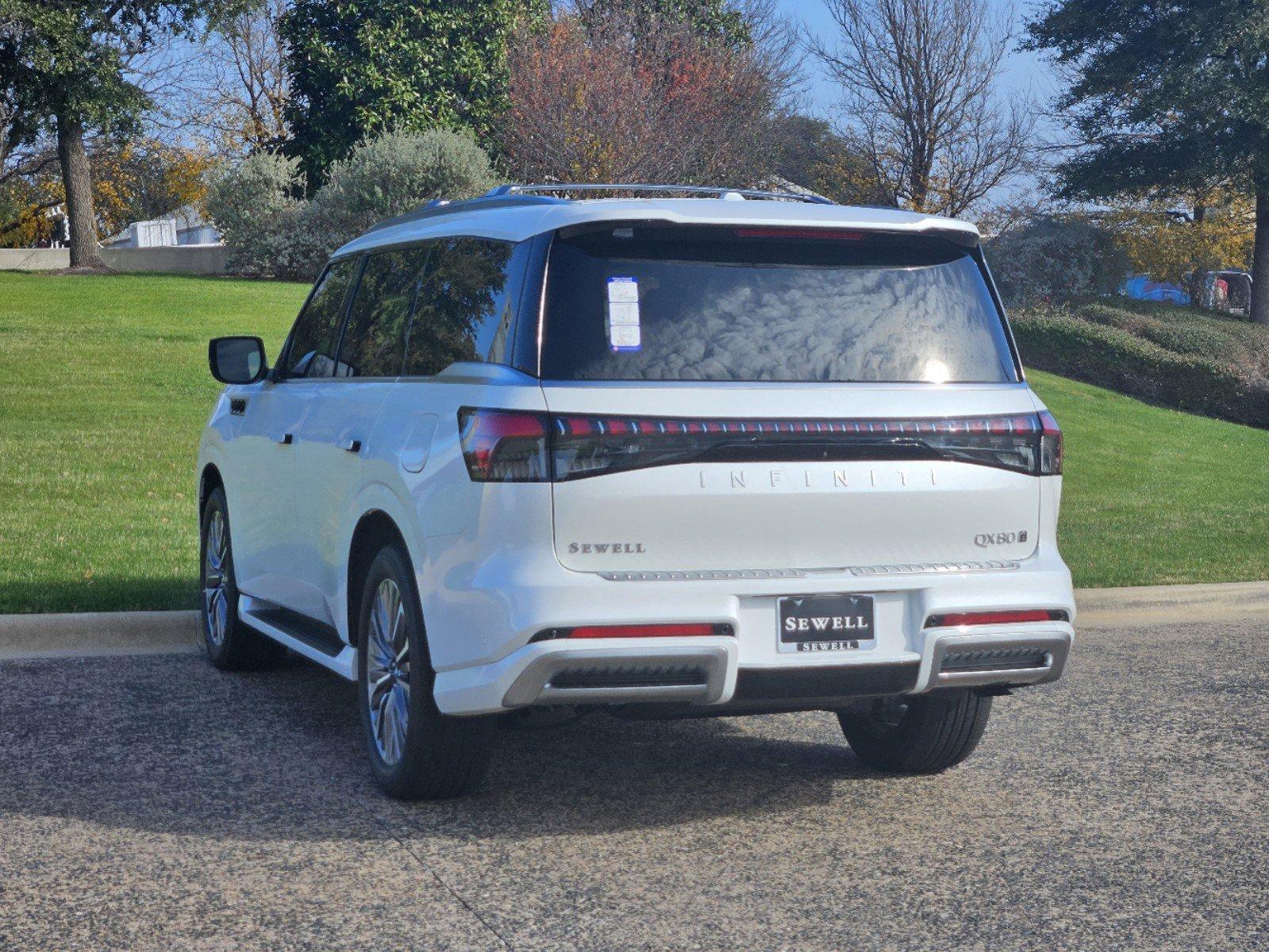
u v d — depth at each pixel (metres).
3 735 5.92
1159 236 35.22
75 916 3.98
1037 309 30.67
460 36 33.47
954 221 4.94
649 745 6.07
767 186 37.09
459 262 5.10
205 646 7.49
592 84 31.09
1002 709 6.91
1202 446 20.59
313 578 5.85
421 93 33.34
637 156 30.72
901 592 4.67
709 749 6.04
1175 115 33.66
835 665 4.57
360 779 5.38
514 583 4.34
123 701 6.55
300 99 35.12
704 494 4.46
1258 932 4.00
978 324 4.96
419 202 29.25
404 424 4.95
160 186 53.22
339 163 30.95
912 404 4.71
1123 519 13.80
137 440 14.10
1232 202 36.38
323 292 6.50
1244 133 32.97
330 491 5.54
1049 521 4.93
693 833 4.83
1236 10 31.42
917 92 34.34
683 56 34.66
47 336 20.27
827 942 3.87
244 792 5.19
